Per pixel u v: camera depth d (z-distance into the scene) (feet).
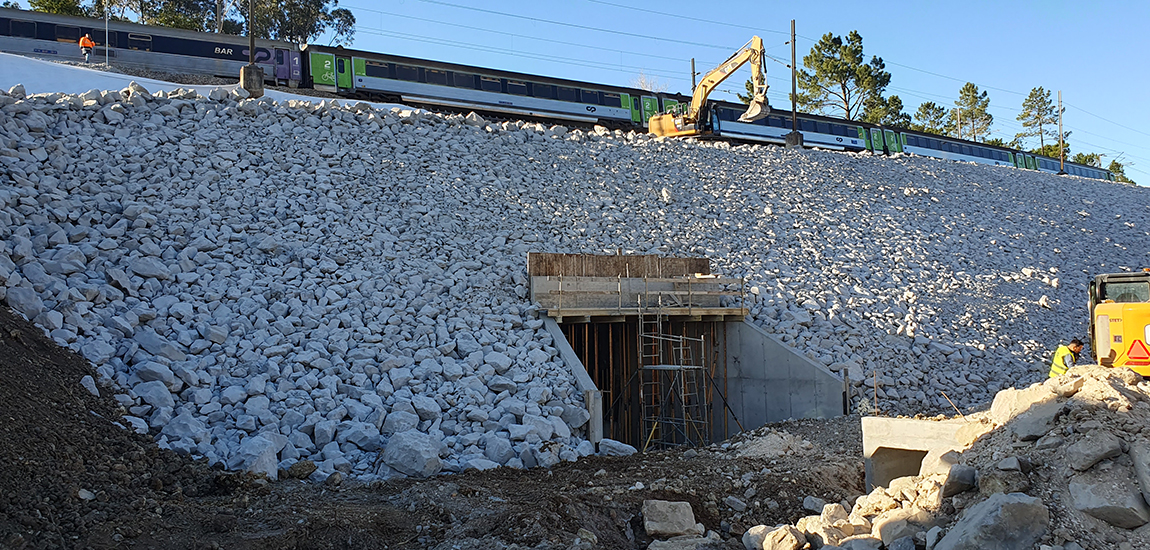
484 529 25.98
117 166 52.80
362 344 42.52
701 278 56.90
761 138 125.90
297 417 35.68
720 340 57.41
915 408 52.85
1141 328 33.73
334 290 46.42
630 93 120.57
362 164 62.75
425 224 57.21
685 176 80.07
